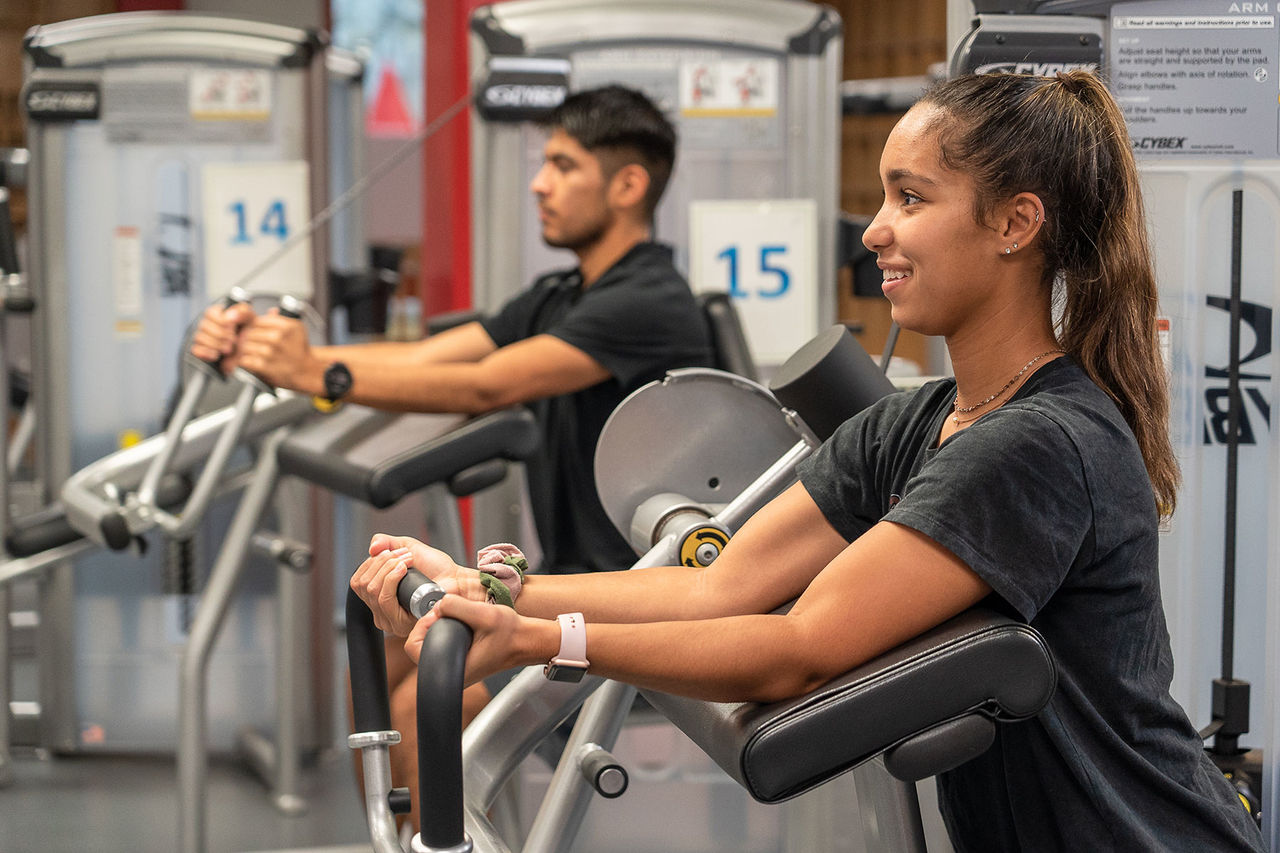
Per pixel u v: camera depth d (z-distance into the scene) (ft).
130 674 10.73
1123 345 3.63
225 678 10.70
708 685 3.29
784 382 4.60
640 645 3.28
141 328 10.33
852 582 3.31
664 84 8.82
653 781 8.18
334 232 12.51
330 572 10.85
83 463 10.41
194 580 10.58
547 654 3.29
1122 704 3.45
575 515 7.52
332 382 7.09
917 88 9.21
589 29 8.70
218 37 10.01
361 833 9.22
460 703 3.03
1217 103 5.34
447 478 6.55
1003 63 5.28
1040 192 3.53
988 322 3.65
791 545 4.14
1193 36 5.32
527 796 7.79
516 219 8.74
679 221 8.95
